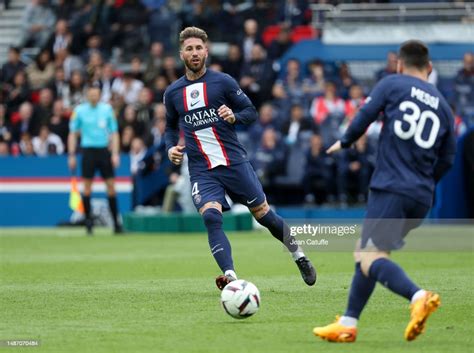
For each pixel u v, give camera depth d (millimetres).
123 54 95625
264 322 27734
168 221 70750
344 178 74562
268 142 76688
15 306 31156
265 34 92375
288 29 87812
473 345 24016
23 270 43156
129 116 81688
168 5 97750
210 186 32656
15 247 56969
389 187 23812
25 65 95688
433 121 24125
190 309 30375
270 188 76875
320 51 86688
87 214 68625
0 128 88562
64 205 79312
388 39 87688
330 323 27516
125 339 24953
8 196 79875
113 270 43000
